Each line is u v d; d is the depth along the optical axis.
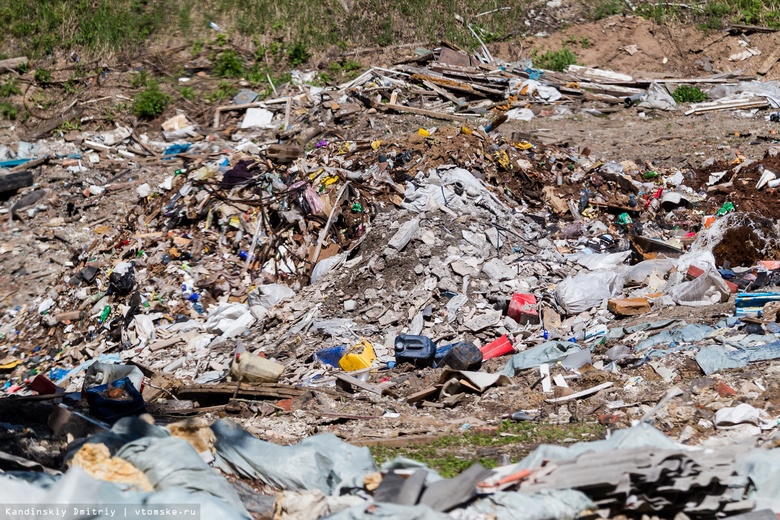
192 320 25.12
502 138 31.11
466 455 13.84
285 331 23.16
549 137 36.22
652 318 20.34
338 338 22.25
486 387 17.64
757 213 25.98
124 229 30.08
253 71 43.53
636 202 29.02
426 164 28.22
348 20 46.28
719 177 31.16
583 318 21.78
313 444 11.73
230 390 18.48
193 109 41.09
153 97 40.59
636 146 35.44
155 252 27.69
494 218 26.11
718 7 49.06
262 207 28.17
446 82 42.06
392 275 23.97
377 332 22.47
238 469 11.76
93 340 25.41
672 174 31.75
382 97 40.56
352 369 20.20
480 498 9.38
